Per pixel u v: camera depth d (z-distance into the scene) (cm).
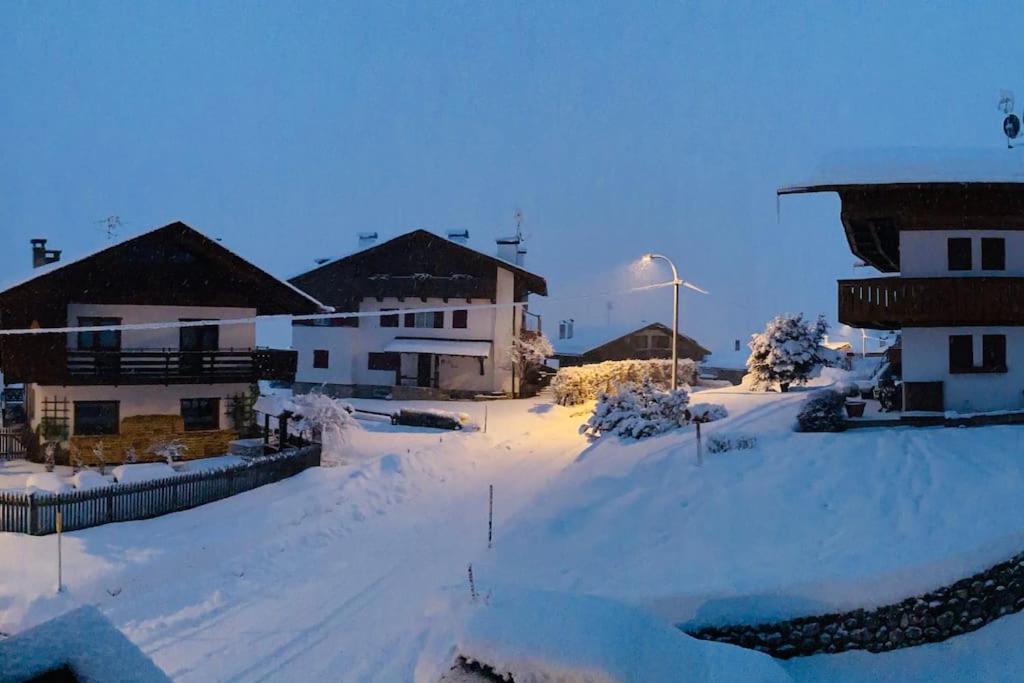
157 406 2728
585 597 948
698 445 1986
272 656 1213
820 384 3612
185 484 2005
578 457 2467
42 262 3281
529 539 1659
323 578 1581
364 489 2239
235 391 2869
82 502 1802
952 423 2128
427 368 4725
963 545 1384
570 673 837
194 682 1128
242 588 1534
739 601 1280
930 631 1303
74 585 1484
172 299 2755
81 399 2625
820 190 2181
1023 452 1841
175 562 1648
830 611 1282
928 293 2181
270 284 2856
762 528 1551
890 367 2781
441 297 4575
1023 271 2208
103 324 2664
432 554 1698
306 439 2781
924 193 2211
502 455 2808
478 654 882
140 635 1298
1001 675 1228
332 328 4700
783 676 929
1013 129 2405
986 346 2247
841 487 1695
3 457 2747
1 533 1712
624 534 1608
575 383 4047
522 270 4566
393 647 1229
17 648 478
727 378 5875
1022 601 1395
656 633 907
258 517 1941
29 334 2488
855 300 2234
